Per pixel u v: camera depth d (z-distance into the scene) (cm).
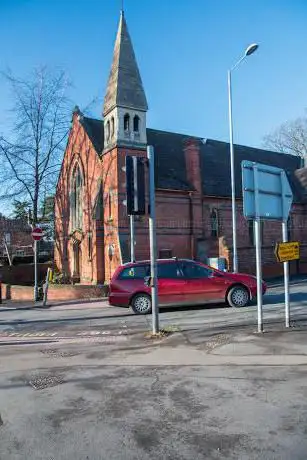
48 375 689
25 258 3934
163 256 2403
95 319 1335
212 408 504
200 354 764
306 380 590
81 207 2827
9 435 453
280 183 960
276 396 532
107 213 2380
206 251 2491
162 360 743
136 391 582
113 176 2309
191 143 2603
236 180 2975
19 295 2206
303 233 3097
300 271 2738
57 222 3231
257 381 596
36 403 553
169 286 1348
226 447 403
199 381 611
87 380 647
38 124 2673
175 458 387
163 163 2717
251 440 415
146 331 1040
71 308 1666
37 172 2689
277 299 1491
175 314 1290
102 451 406
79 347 911
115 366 724
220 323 1066
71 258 2984
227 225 2695
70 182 2995
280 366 662
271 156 3656
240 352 748
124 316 1348
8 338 1092
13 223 3797
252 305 1363
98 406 530
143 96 2380
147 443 420
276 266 2588
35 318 1459
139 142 2338
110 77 2427
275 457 380
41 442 432
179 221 2491
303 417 464
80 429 461
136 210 962
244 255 2428
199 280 1352
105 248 2409
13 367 755
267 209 925
